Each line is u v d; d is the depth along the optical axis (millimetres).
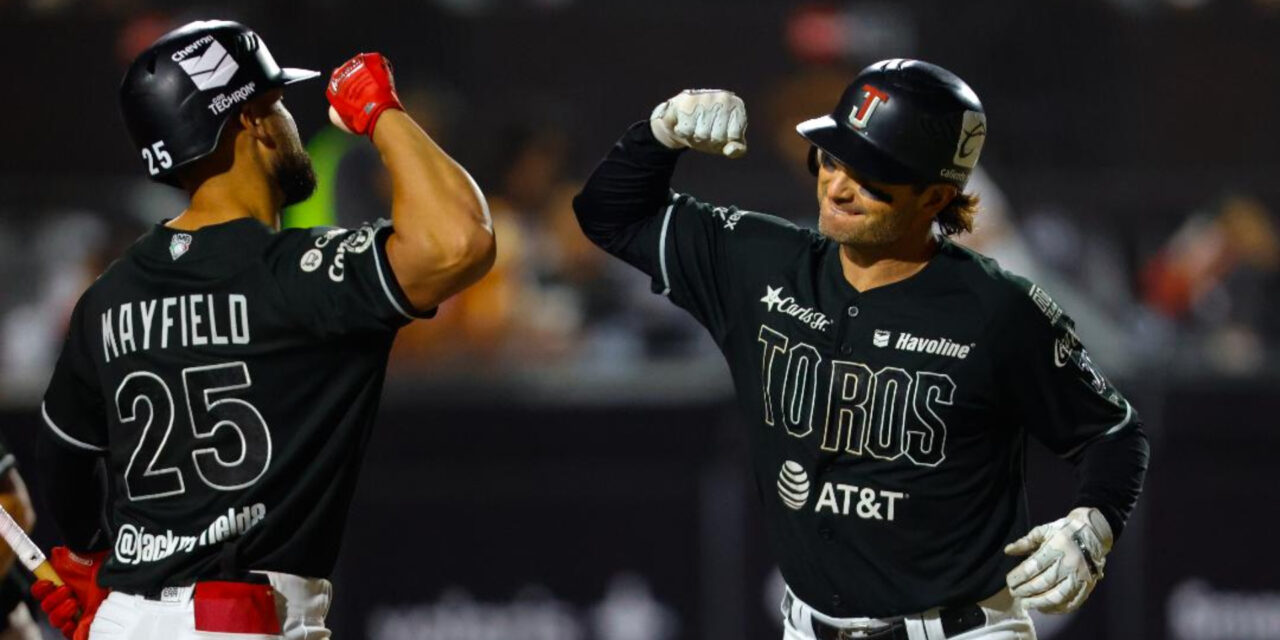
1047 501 24594
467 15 38094
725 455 24656
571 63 38719
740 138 13516
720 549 24578
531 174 32125
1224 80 37812
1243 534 24859
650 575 24641
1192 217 35812
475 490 24578
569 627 24594
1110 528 12820
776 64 39250
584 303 30219
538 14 38500
